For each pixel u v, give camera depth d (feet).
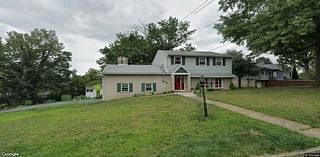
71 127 32.50
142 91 93.45
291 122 30.32
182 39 148.97
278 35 62.13
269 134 24.75
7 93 156.66
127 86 91.81
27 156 21.21
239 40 85.30
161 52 104.27
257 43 68.23
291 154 20.11
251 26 73.87
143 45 138.82
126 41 139.95
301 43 77.20
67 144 23.93
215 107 43.04
